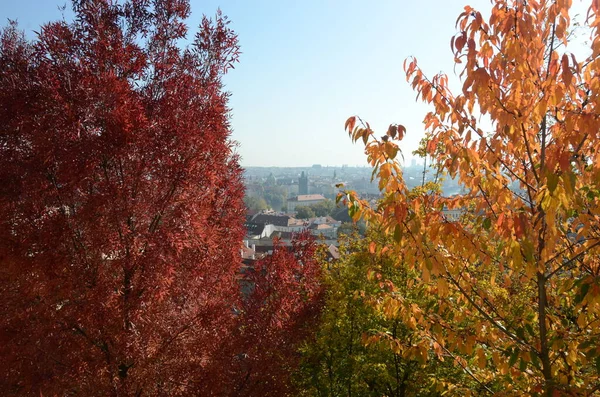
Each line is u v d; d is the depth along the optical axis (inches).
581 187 124.8
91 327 196.4
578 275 144.9
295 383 385.7
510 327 146.3
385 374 339.3
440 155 148.6
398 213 114.6
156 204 205.9
